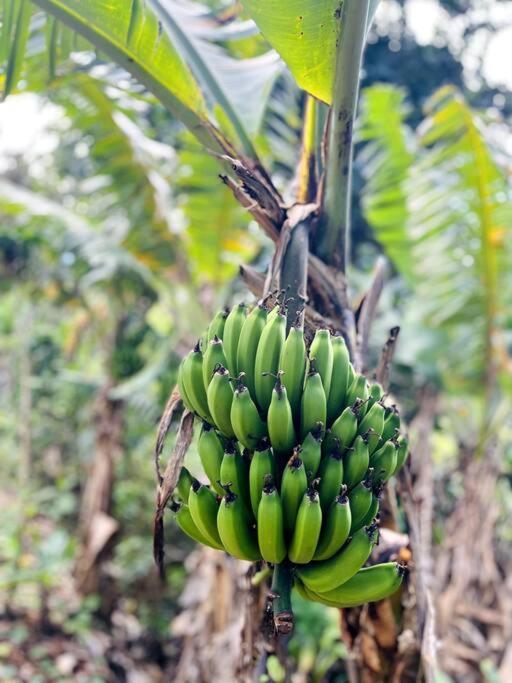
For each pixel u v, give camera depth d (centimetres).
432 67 491
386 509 135
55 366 507
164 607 395
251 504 93
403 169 270
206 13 153
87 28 130
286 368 93
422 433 300
